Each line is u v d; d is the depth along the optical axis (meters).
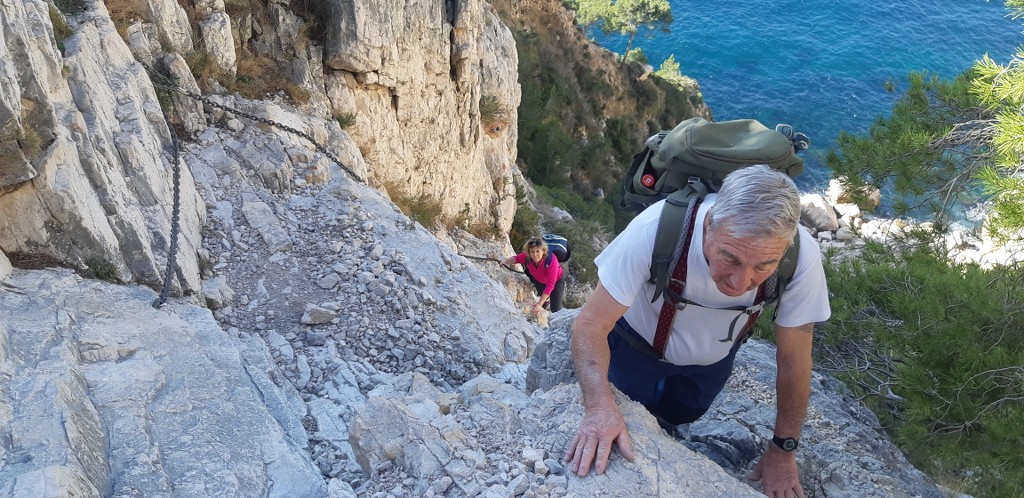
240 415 3.73
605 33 49.59
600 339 2.67
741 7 67.44
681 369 2.96
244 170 7.84
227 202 7.36
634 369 3.00
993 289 5.39
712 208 2.28
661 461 2.67
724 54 61.31
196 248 6.44
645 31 62.28
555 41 40.22
